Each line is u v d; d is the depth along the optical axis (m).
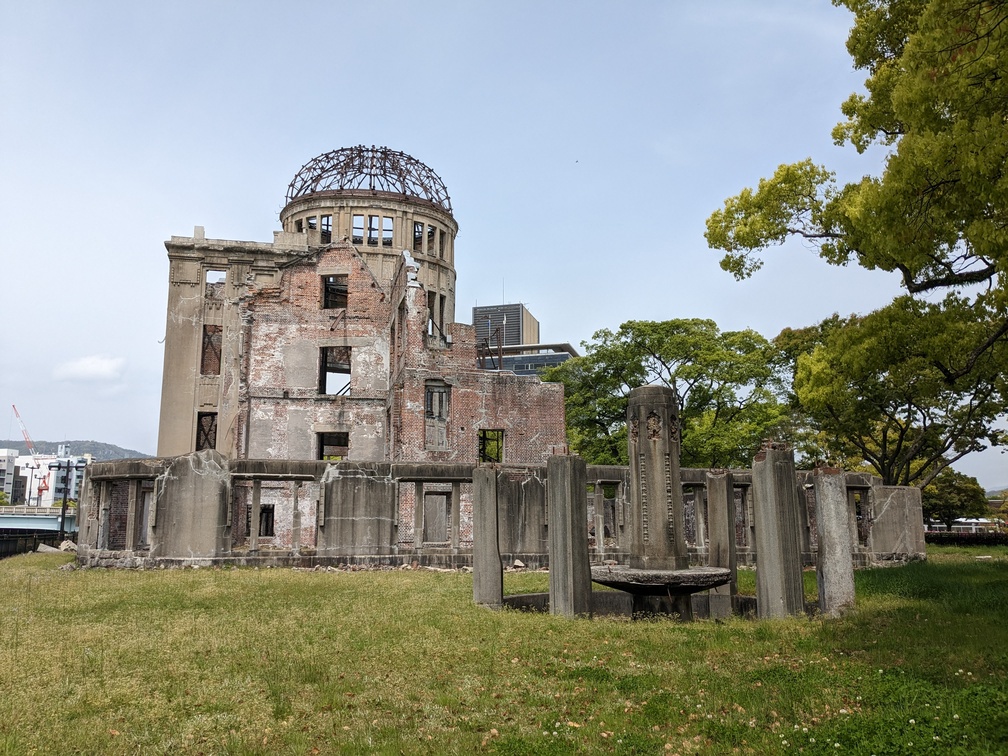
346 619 11.55
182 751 5.94
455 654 9.12
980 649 8.94
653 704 6.91
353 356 36.97
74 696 7.33
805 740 5.87
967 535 38.31
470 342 35.38
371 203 50.19
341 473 20.53
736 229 21.30
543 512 21.36
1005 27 10.34
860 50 18.16
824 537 12.73
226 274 43.59
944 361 17.17
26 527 55.44
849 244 17.88
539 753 5.76
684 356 39.78
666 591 12.21
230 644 9.65
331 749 5.98
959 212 12.49
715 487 15.07
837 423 34.91
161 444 41.19
